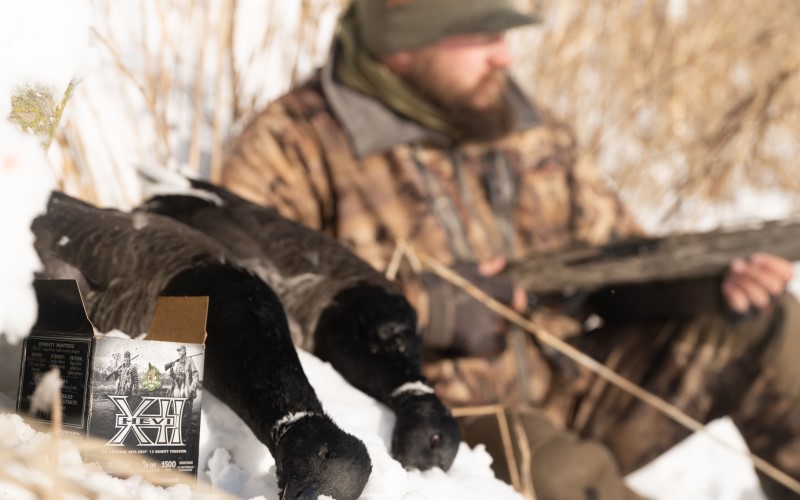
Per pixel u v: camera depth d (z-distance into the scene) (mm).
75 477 1026
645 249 2705
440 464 1539
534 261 2758
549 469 2092
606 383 2871
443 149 2926
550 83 4828
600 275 2709
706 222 4750
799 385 2736
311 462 1176
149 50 3354
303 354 1725
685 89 4949
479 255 2873
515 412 2332
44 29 1164
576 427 2844
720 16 5070
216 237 1906
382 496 1292
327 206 2850
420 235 2812
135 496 1041
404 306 1797
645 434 2797
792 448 2758
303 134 2869
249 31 3789
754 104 4750
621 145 4895
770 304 2723
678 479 3334
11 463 980
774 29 5004
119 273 1476
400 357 1697
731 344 2785
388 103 2914
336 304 1779
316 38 3717
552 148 3115
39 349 1160
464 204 2898
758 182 5008
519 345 2732
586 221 3080
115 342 1124
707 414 2836
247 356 1312
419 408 1581
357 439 1241
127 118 3148
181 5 3559
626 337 2916
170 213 1979
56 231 1515
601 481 2131
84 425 1106
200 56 3152
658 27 5055
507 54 2943
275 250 1921
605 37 4973
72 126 2695
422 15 2850
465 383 2621
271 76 3715
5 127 1119
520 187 2998
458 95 2895
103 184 2883
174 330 1227
